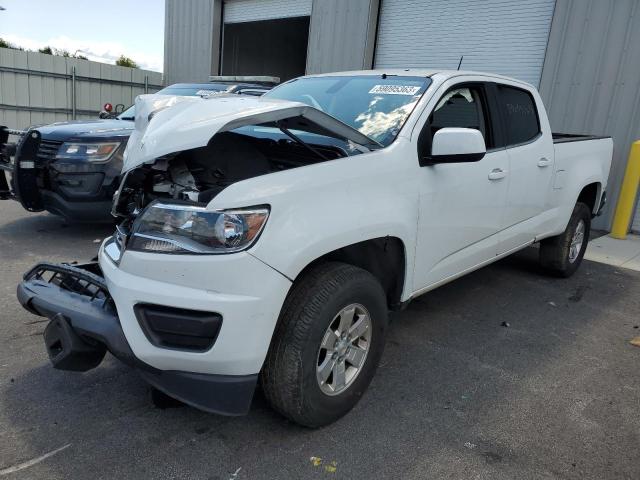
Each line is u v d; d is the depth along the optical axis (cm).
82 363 253
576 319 443
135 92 1789
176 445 254
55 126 606
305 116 263
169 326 224
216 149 304
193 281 221
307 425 264
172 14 1645
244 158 299
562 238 519
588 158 528
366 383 288
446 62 1045
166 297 222
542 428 281
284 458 248
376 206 276
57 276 279
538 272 568
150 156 241
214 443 257
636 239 764
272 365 245
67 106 1642
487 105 392
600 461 256
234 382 229
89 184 552
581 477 244
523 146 422
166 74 1711
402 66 1119
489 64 979
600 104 807
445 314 437
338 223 252
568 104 842
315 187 250
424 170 313
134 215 282
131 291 228
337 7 1187
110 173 557
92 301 254
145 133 262
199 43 1576
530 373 343
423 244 321
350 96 364
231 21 1514
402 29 1106
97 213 566
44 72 1572
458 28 1016
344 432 270
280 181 240
